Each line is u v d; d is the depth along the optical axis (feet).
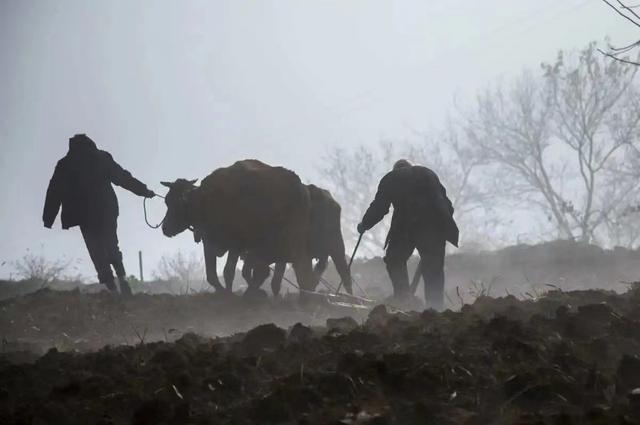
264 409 27.71
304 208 66.18
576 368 29.58
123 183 73.92
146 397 29.78
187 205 71.97
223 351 36.17
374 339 34.71
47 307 62.08
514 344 31.09
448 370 29.60
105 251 73.26
